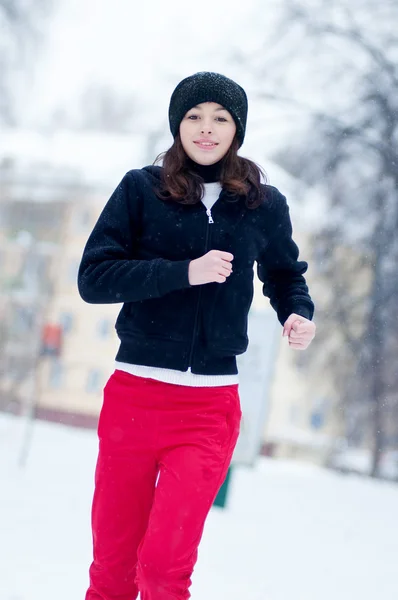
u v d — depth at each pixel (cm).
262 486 1342
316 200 2467
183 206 377
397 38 2247
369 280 2633
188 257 375
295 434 4662
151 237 376
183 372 365
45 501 870
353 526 1019
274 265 409
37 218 4747
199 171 384
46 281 4528
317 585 658
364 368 2789
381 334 2664
